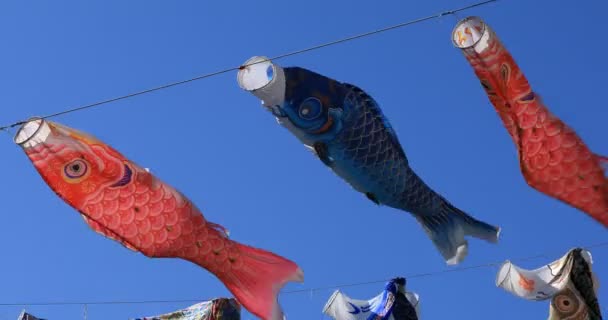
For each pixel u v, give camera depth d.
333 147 6.10
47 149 6.10
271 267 6.12
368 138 6.07
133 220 6.10
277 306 6.04
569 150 5.59
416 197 6.19
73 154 6.12
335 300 7.12
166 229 6.10
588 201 5.60
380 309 7.04
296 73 5.95
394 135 6.15
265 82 5.87
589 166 5.57
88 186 6.11
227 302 7.41
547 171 5.62
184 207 6.12
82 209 6.09
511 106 5.64
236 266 6.12
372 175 6.15
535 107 5.61
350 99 6.05
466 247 6.23
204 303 7.47
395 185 6.16
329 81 6.02
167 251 6.11
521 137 5.63
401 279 7.14
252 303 6.06
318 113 5.98
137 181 6.14
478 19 5.54
